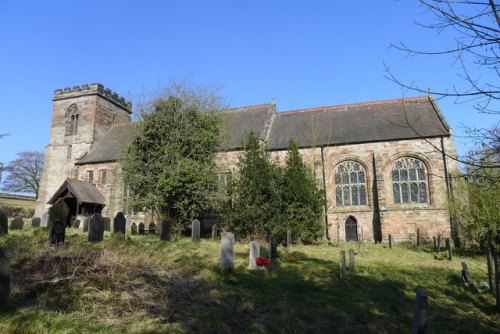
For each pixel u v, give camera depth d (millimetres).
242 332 6562
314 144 27516
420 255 17594
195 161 21734
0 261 6207
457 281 11414
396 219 26609
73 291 7094
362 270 12156
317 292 9172
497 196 16703
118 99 43531
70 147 39781
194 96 23188
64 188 31312
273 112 34562
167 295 7527
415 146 27406
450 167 26125
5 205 43656
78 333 5770
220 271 10008
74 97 40719
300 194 19812
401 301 9000
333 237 28078
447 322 7875
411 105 31078
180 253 12086
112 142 38000
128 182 21953
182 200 20938
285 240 19562
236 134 31875
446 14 4875
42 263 8641
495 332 7434
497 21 4684
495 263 9133
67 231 18406
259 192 20016
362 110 32531
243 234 19984
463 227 18984
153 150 21781
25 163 54875
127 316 6488
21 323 5742
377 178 27422
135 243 13742
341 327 7137
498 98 4895
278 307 7809
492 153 5508
